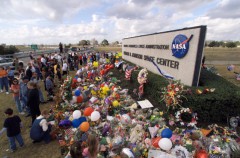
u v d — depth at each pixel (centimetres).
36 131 491
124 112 607
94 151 300
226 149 395
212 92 552
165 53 837
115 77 1193
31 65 1089
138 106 678
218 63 2422
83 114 577
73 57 2006
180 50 687
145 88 802
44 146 495
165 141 380
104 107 634
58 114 601
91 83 1053
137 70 1060
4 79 1000
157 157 373
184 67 671
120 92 817
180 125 523
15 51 3950
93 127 510
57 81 1247
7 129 454
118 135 461
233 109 530
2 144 514
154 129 466
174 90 547
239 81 1245
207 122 539
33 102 573
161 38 882
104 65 1532
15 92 691
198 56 597
